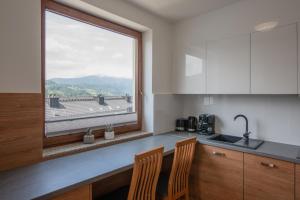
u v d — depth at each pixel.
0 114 1.42
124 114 2.53
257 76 2.05
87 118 2.14
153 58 2.60
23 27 1.53
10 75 1.47
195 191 2.30
